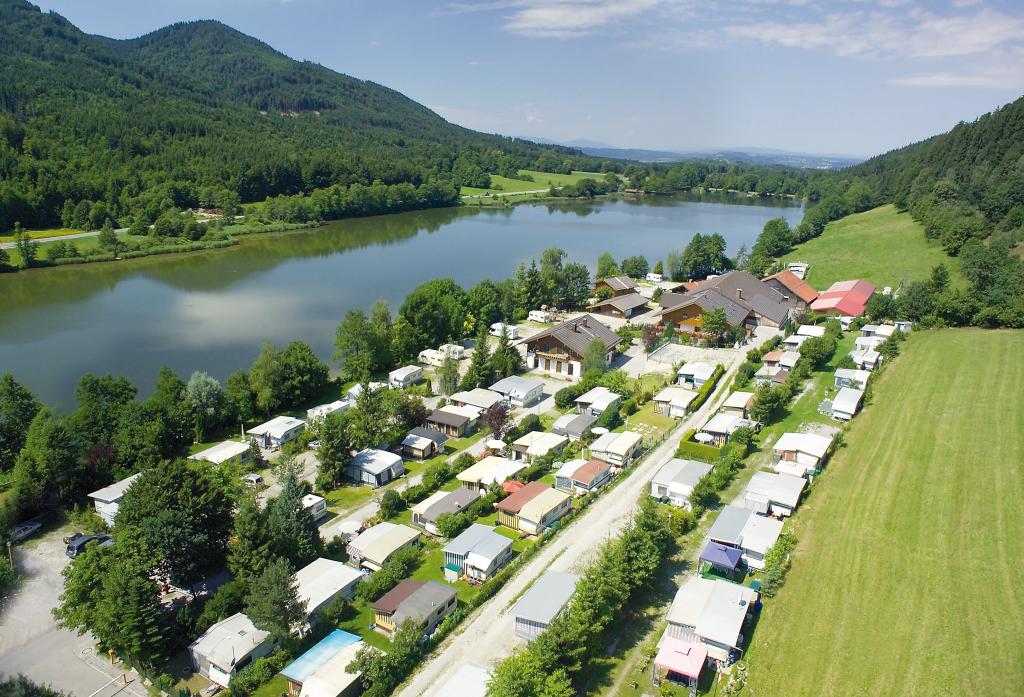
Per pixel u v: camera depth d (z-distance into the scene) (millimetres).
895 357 102750
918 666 42812
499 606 52781
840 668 43406
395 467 75812
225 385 105250
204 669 47812
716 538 57438
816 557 55594
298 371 94688
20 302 151125
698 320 121750
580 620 45031
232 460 75562
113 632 46938
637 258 186375
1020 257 138125
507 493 69750
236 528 54969
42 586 57594
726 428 79375
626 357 115750
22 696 40406
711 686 43812
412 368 105312
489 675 42938
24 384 105250
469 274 188625
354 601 55000
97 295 158375
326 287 170625
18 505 65312
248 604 50156
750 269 177375
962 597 49000
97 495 67312
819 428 81062
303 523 59656
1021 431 74250
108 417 77875
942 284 122688
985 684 40750
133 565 50625
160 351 121312
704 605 48500
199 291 164000
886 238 195500
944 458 70125
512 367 104688
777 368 101438
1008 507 60094
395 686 44938
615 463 75375
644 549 51719
